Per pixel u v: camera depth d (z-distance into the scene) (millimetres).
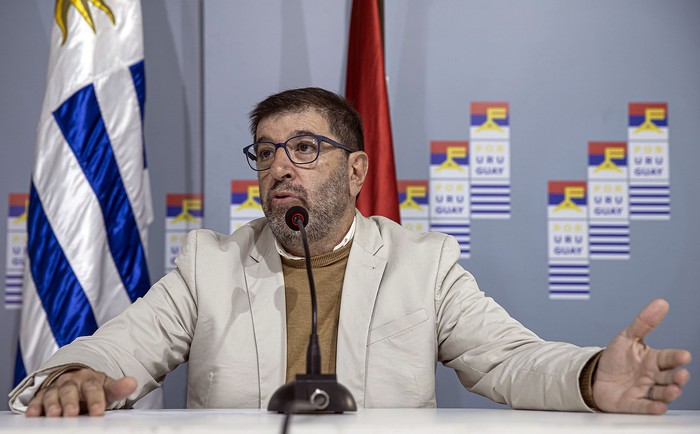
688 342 2762
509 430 906
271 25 2816
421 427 905
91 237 2396
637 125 2812
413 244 1863
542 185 2797
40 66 2867
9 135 2850
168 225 2850
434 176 2797
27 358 2344
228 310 1763
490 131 2811
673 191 2795
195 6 2877
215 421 1011
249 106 2795
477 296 1780
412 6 2834
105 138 2445
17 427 950
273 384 1696
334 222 1824
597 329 2768
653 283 2775
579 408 1289
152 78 2875
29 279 2381
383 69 2592
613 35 2836
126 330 1692
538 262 2777
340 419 1035
